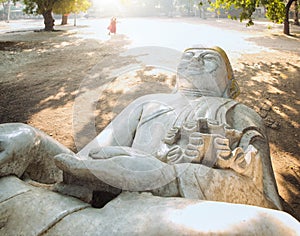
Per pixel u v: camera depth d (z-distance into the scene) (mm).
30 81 9656
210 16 39656
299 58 12367
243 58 12359
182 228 1546
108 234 1609
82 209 1829
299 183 4520
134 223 1645
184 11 43250
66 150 2732
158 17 39125
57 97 8133
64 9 23594
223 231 1522
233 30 21859
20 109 7410
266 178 2861
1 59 12625
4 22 38125
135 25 25219
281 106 7445
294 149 5574
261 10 37406
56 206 1818
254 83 9164
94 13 42031
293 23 28031
